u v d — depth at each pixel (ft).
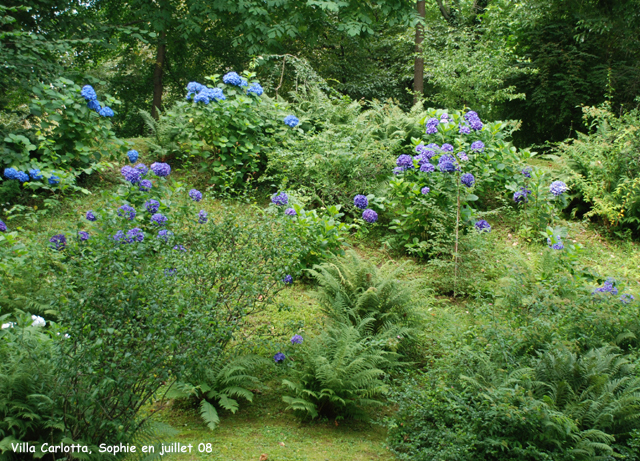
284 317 18.42
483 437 11.53
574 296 17.65
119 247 11.79
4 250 16.93
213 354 11.95
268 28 39.50
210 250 14.88
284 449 12.25
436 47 46.21
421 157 25.13
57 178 21.49
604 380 12.62
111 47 35.70
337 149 27.55
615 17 41.63
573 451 10.98
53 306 10.50
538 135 49.21
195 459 11.40
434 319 18.28
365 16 39.83
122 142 27.14
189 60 57.06
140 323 10.21
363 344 15.10
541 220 26.40
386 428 13.89
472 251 21.61
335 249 22.17
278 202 22.29
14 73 24.73
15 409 9.68
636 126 29.07
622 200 27.73
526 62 41.86
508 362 13.65
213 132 27.78
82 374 9.71
